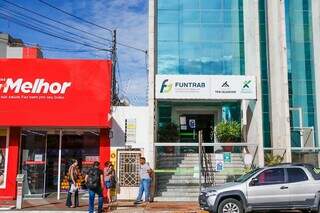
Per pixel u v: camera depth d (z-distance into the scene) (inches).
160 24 1039.0
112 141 810.2
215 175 824.3
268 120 1024.2
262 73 1048.2
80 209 657.6
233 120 1011.9
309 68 1076.5
